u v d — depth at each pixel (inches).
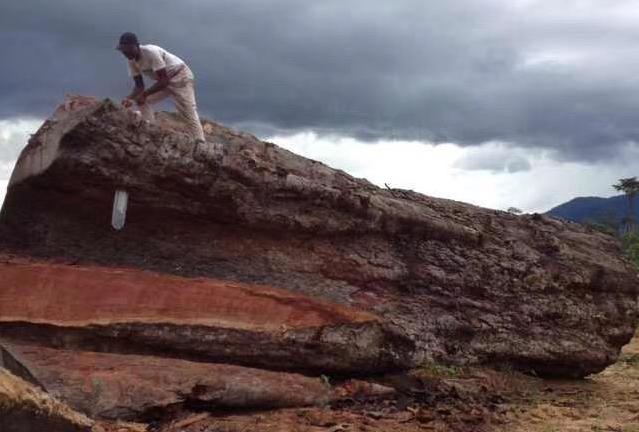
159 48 352.8
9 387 175.0
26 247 321.1
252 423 277.0
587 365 405.1
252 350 313.6
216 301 310.0
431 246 377.1
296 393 303.0
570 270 405.1
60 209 319.0
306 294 340.2
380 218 360.5
